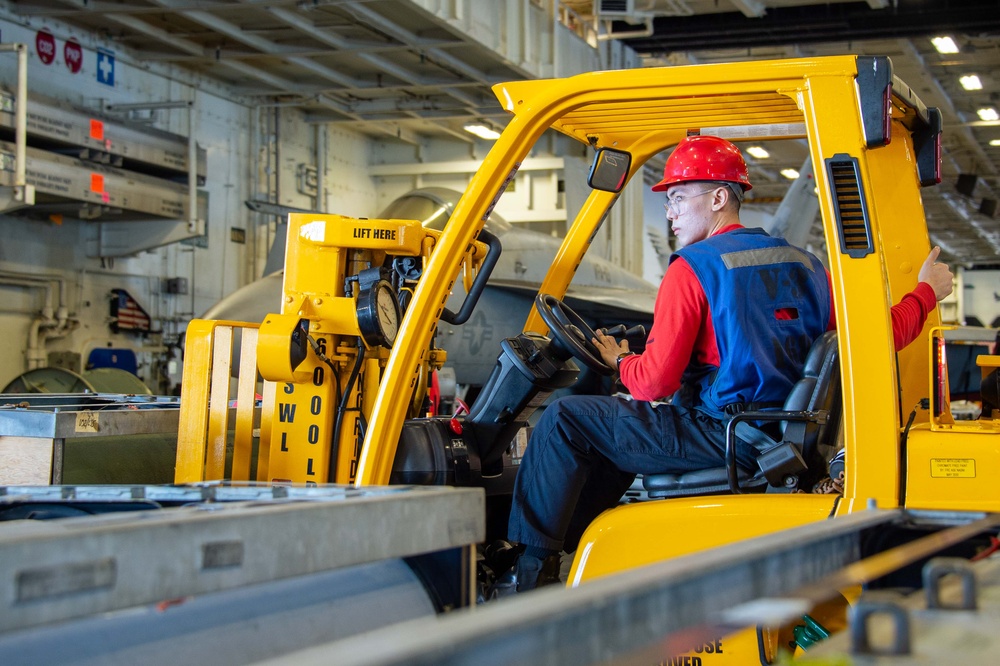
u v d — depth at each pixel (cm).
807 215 1051
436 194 933
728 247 249
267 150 1355
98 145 940
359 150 1558
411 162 1579
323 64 1237
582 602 73
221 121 1280
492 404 292
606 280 1110
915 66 1530
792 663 80
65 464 304
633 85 242
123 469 324
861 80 217
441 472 282
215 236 1270
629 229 1477
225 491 140
